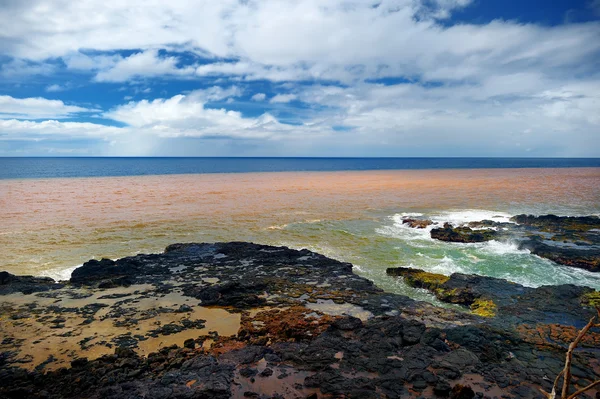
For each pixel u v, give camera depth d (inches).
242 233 1556.3
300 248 1349.7
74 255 1249.4
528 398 486.6
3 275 981.2
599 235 1386.6
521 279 1036.5
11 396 498.6
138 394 496.7
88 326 720.3
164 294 888.9
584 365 563.8
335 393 493.0
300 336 669.3
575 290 868.6
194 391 496.1
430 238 1472.7
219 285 882.8
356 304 819.4
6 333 689.6
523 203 2292.1
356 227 1663.4
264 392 499.8
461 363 562.3
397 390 499.8
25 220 1713.8
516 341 640.4
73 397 499.5
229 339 660.1
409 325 672.4
